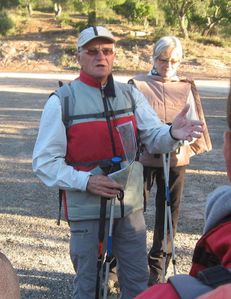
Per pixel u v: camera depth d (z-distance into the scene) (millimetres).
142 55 37156
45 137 2840
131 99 3008
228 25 43781
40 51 38781
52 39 41375
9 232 5363
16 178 7715
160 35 40438
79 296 2926
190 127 2928
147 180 3811
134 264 2971
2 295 1321
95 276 2904
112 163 2824
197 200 6566
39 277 4301
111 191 2789
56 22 46000
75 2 47906
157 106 3816
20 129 12227
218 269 1038
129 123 2912
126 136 2881
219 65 35562
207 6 43562
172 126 2947
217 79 29500
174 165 3805
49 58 37812
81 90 2871
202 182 7520
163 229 3867
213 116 14477
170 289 1052
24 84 25109
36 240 5148
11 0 49969
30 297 3953
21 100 18328
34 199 6582
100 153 2840
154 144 3031
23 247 4957
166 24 44469
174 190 3857
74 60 36969
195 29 44875
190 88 3891
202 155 9398
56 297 3967
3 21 43469
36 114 14758
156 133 3008
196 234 5305
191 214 5980
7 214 5961
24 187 7191
